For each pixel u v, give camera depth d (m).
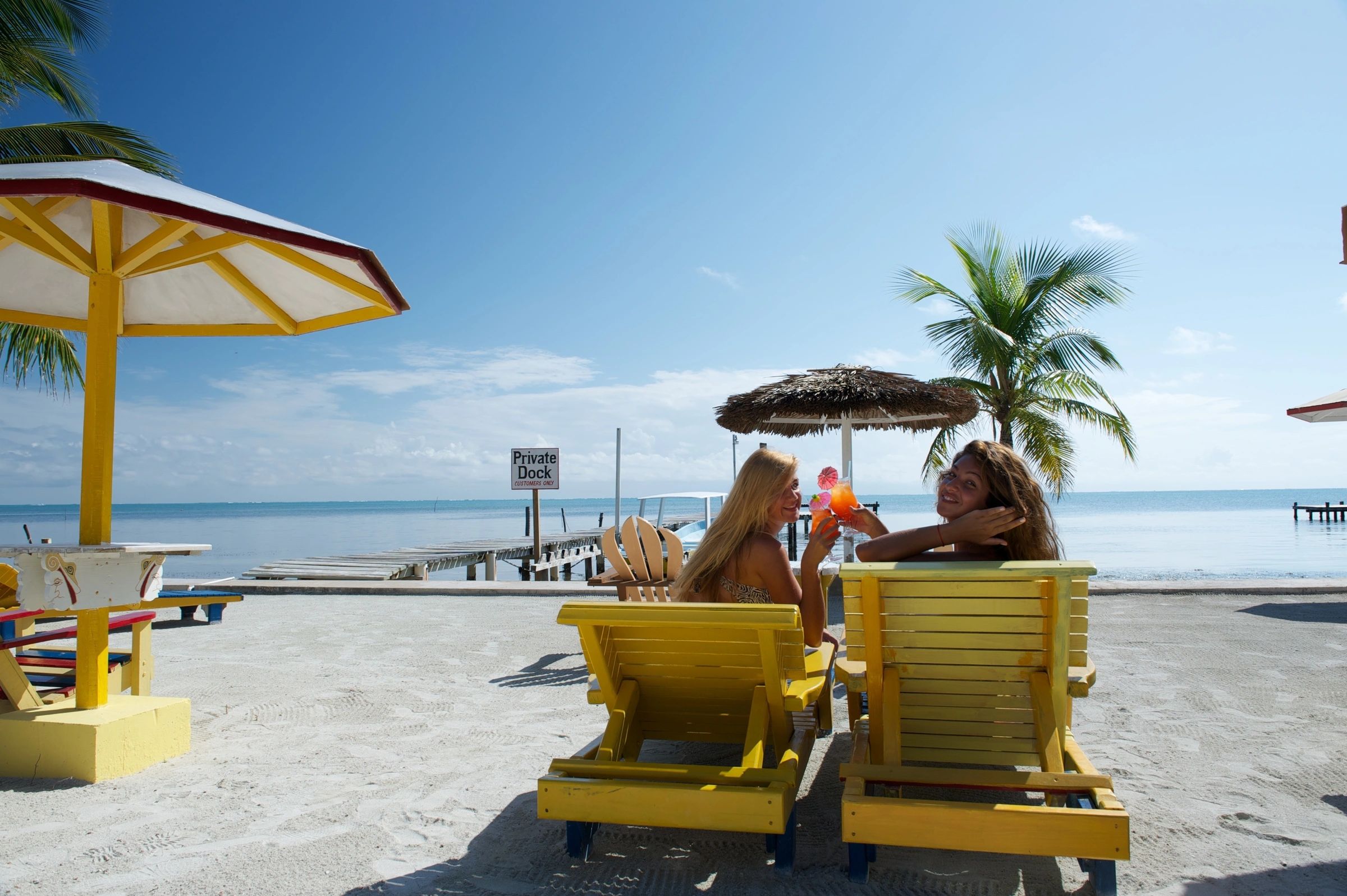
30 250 4.38
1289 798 3.18
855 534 8.24
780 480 3.23
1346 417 8.95
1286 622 7.28
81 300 4.86
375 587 10.52
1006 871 2.60
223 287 4.97
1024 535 2.82
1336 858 2.65
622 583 5.82
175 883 2.54
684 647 2.86
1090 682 2.75
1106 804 2.32
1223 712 4.41
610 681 2.90
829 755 3.78
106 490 3.74
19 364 13.07
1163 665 5.57
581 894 2.48
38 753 3.51
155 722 3.73
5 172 3.20
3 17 11.30
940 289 15.41
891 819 2.41
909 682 2.81
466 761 3.76
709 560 3.24
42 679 4.60
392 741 4.07
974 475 2.90
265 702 4.85
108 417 3.77
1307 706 4.52
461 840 2.87
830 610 9.20
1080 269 14.93
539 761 3.75
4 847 2.81
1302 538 32.81
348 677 5.56
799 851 2.78
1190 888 2.45
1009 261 15.60
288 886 2.52
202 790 3.38
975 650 2.67
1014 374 15.09
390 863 2.69
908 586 2.66
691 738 3.13
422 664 6.00
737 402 9.73
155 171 12.90
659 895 2.46
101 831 2.95
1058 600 2.41
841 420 9.64
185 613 8.38
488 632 7.47
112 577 3.65
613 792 2.55
